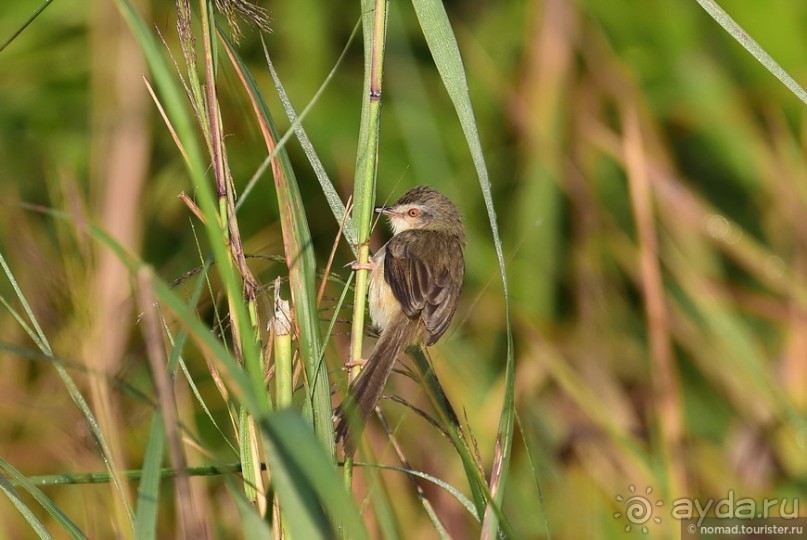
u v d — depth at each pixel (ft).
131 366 27.48
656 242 41.86
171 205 45.80
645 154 45.98
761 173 48.55
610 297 46.65
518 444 38.83
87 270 28.19
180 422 18.24
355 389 23.09
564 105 46.96
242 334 16.74
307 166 46.65
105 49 42.19
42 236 39.34
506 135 48.96
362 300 22.74
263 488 19.63
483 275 45.85
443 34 20.12
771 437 39.45
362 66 48.67
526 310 44.19
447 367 39.78
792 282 44.27
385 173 46.62
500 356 44.14
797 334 42.63
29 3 44.96
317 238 47.03
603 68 47.65
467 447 20.80
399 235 31.73
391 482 36.52
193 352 42.65
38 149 44.96
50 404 31.40
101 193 41.91
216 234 16.40
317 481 14.65
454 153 48.55
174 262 44.70
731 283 45.88
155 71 15.84
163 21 43.14
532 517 36.88
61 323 27.61
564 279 48.57
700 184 52.65
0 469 23.61
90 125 44.91
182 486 15.83
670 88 49.90
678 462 35.22
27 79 45.21
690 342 43.68
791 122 49.73
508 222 47.93
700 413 45.47
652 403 39.55
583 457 38.40
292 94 46.57
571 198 46.91
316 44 47.21
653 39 49.78
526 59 47.29
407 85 46.24
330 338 23.89
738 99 49.52
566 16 46.78
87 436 25.59
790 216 47.29
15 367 37.52
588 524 36.40
